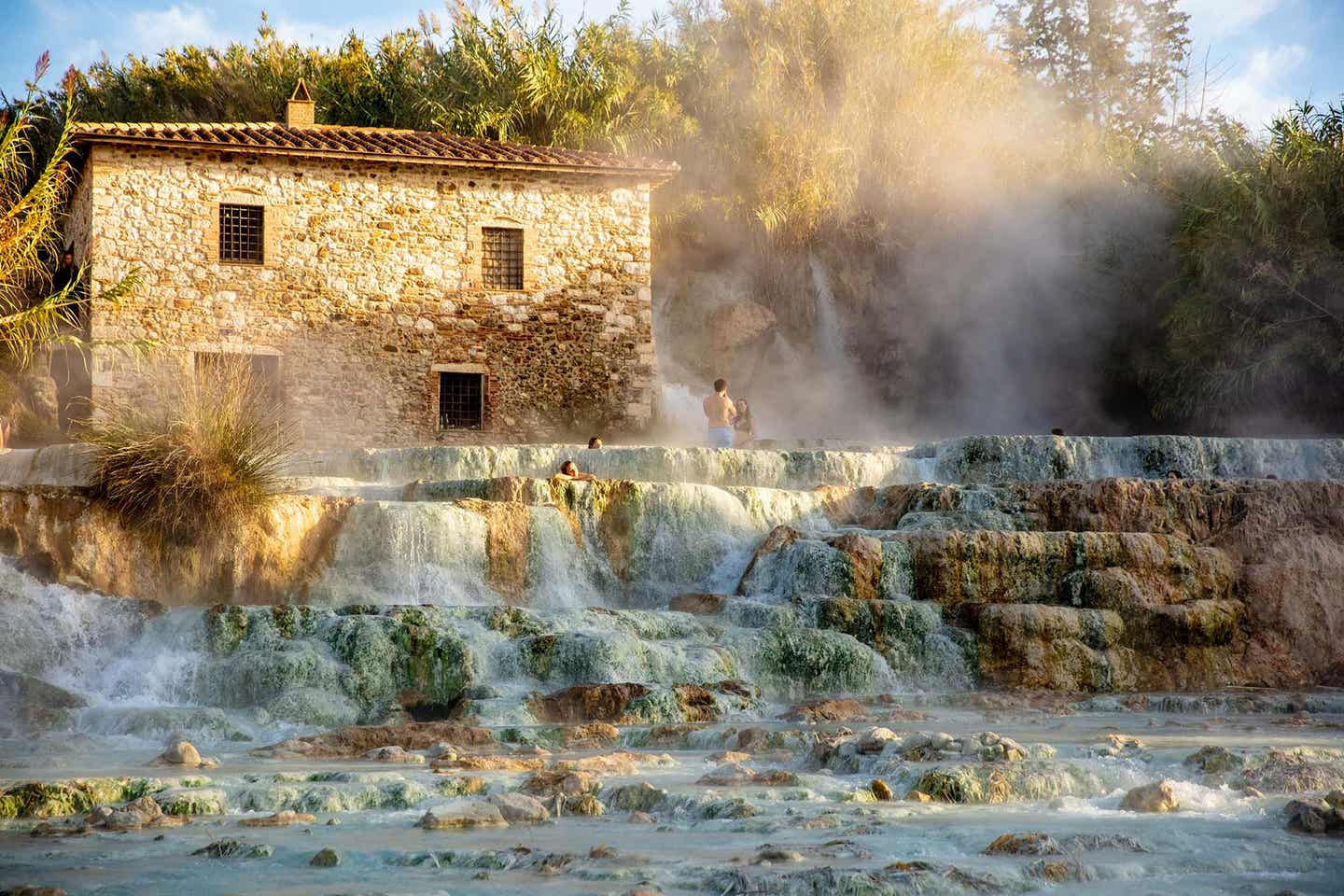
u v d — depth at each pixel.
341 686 12.45
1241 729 10.66
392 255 28.39
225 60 42.16
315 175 27.95
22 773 8.59
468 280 28.88
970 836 5.87
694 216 36.12
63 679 12.83
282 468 17.88
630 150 36.19
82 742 10.48
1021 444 21.77
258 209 27.64
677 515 18.16
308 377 27.56
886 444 24.72
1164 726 10.92
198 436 15.98
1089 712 12.57
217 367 18.11
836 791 7.16
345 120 38.91
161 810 6.87
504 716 11.56
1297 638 16.73
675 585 17.83
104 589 15.16
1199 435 31.66
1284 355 28.97
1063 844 5.61
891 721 11.57
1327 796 6.58
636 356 29.88
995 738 8.16
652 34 38.34
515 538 16.83
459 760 8.90
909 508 18.84
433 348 28.53
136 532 15.53
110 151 26.47
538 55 35.94
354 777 7.89
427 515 16.34
